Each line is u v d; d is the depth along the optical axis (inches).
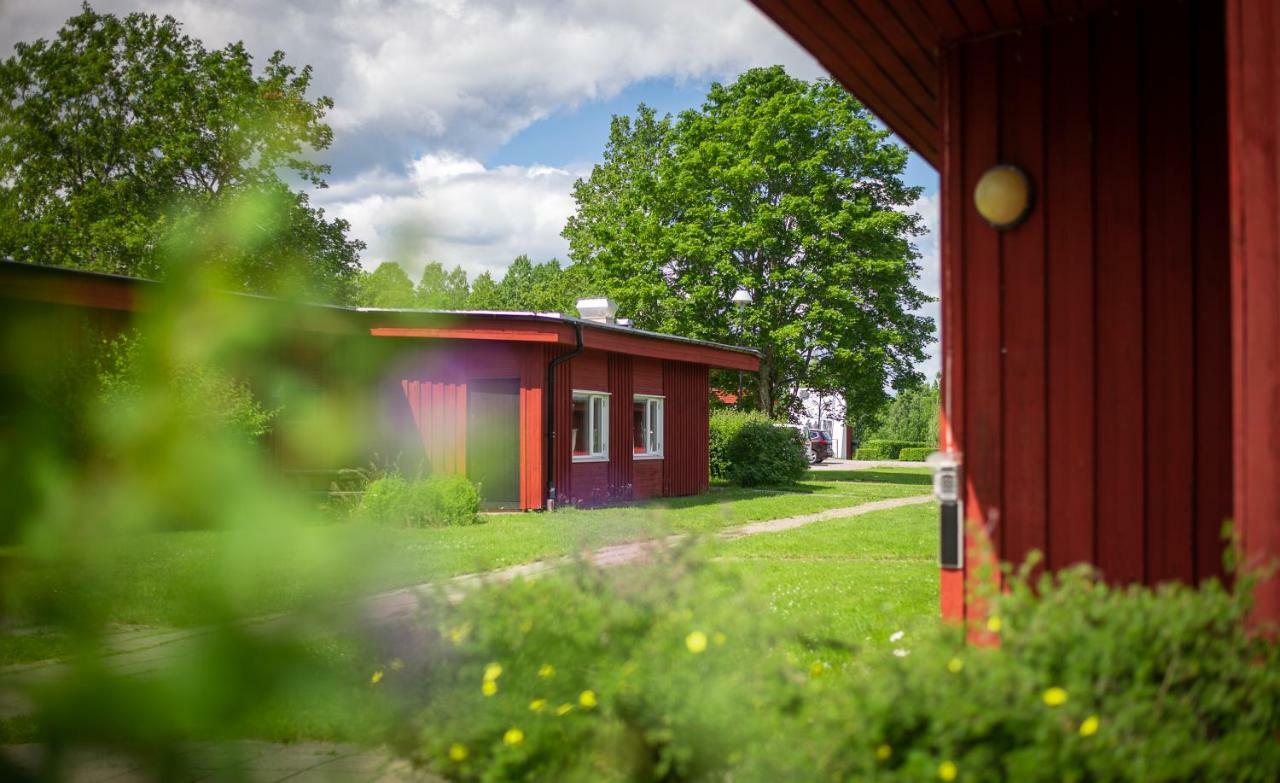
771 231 1279.5
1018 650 105.2
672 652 117.0
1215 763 88.5
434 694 124.6
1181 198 168.7
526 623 125.6
